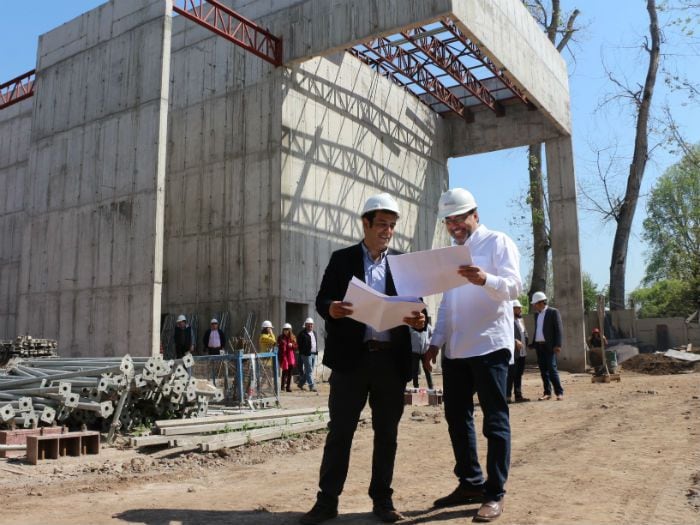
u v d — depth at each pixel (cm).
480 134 2970
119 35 2073
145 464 638
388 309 358
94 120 2095
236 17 2023
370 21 1936
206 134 2322
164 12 1947
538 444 704
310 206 2214
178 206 2347
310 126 2253
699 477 491
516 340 1180
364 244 420
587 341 2981
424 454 669
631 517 384
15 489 518
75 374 823
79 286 2027
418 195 2827
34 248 2202
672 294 5066
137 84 1984
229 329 2131
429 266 379
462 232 439
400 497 470
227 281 2175
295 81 2206
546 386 1223
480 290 423
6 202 3150
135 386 815
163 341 2266
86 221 2050
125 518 413
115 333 1891
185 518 412
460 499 433
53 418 766
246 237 2158
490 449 404
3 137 3234
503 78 2477
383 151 2616
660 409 953
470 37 1923
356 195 2439
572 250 2581
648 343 3269
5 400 819
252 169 2181
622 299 3033
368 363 399
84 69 2173
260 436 766
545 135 2750
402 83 2786
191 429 774
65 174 2156
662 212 5309
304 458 683
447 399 443
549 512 400
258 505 450
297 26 2108
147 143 1920
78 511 437
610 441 693
